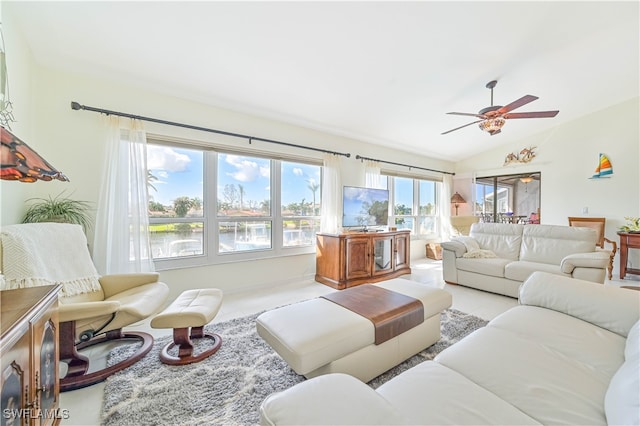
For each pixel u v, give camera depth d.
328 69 2.79
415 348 1.95
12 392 0.85
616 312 1.49
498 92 3.59
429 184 6.29
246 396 1.53
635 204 4.26
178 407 1.44
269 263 3.76
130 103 2.78
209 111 3.24
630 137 4.28
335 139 4.44
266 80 2.91
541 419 0.89
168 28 2.13
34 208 2.29
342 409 0.73
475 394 0.97
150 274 2.30
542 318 1.60
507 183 6.70
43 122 2.41
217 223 3.35
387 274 4.17
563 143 4.95
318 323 1.61
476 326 2.43
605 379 1.10
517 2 2.18
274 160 3.82
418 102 3.65
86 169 2.58
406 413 0.87
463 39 2.54
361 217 4.38
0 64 1.71
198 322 1.83
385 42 2.46
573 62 3.09
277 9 2.03
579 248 3.22
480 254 3.73
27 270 1.55
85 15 1.98
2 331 0.82
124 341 2.16
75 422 1.36
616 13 2.37
